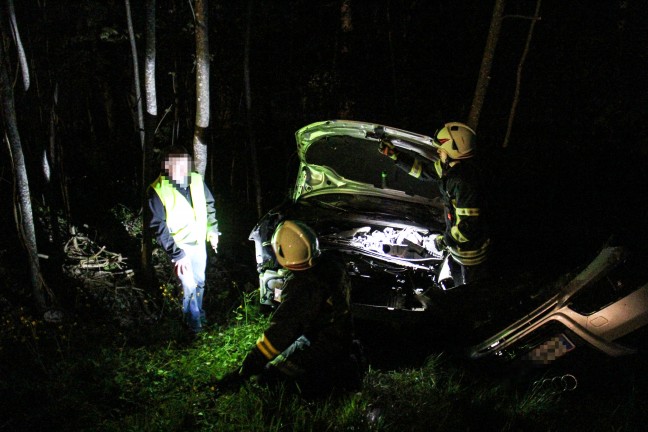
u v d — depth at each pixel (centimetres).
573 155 846
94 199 738
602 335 391
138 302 544
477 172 461
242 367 360
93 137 881
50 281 532
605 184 816
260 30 895
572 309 397
